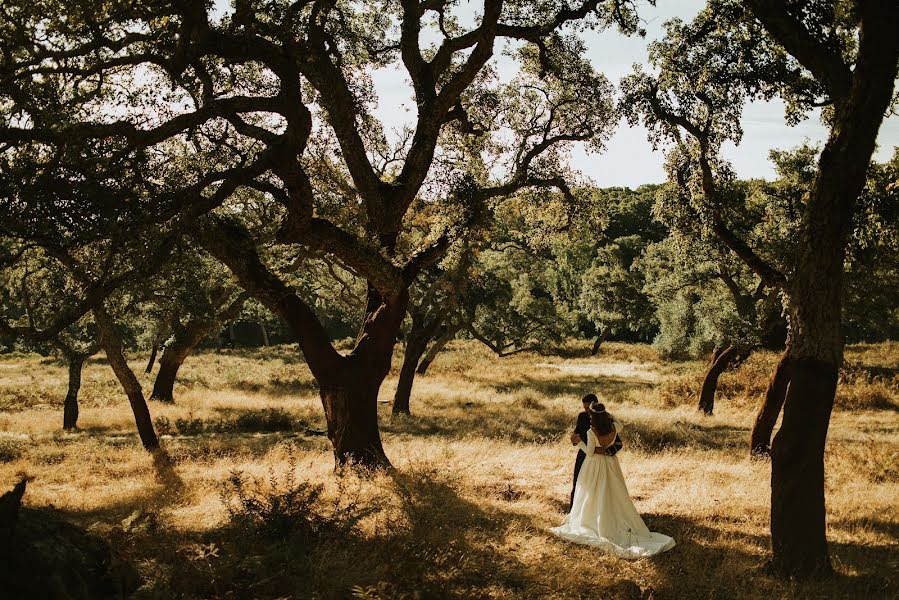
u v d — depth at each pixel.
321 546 6.73
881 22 6.45
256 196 15.91
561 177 15.70
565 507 9.12
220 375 36.88
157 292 13.16
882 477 12.06
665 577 6.46
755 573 6.73
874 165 12.30
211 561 5.79
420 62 12.37
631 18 11.86
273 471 11.27
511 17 12.30
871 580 6.59
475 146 14.88
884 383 28.17
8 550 4.34
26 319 19.12
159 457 13.34
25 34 8.49
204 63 11.24
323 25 10.97
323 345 11.46
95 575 4.93
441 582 5.79
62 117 8.37
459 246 12.62
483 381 37.34
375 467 10.88
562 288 72.44
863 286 23.36
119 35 9.50
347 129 11.41
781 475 6.80
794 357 6.82
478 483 10.26
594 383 36.84
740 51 12.66
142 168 9.24
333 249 11.02
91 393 28.83
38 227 7.80
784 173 18.52
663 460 13.00
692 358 46.72
